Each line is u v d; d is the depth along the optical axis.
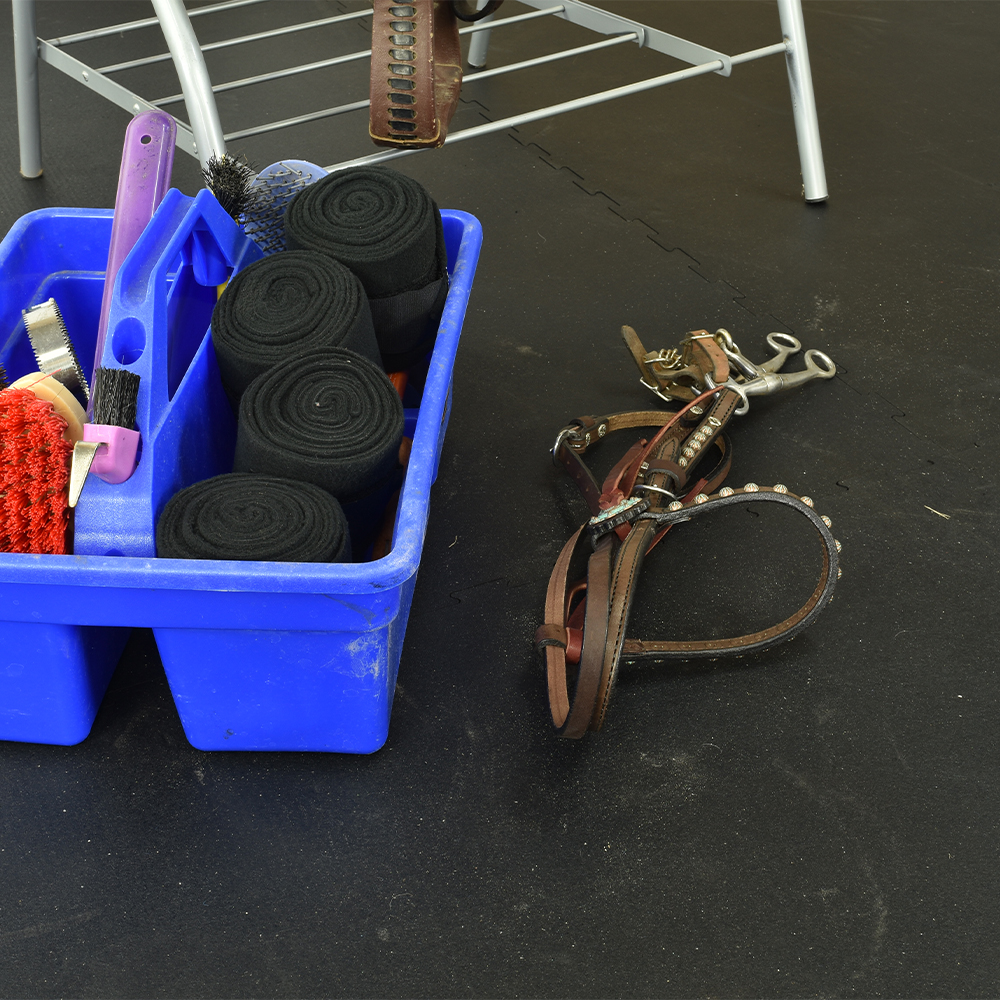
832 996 0.74
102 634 0.89
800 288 1.59
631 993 0.74
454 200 1.77
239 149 1.87
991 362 1.45
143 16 2.36
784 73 2.27
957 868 0.83
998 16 2.61
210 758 0.88
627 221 1.74
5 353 1.01
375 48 0.89
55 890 0.78
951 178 1.92
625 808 0.86
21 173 1.78
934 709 0.96
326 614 0.73
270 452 0.81
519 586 1.07
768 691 0.97
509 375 1.38
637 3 2.55
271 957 0.75
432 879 0.80
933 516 1.18
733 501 0.93
